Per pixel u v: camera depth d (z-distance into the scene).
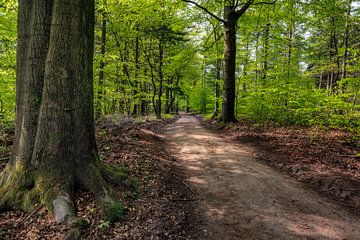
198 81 44.25
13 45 9.47
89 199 4.17
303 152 8.47
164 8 15.07
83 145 4.52
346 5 15.88
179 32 18.95
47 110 4.21
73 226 3.53
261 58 16.31
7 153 6.43
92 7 4.71
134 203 4.45
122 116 16.81
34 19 4.25
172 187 5.62
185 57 19.08
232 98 15.80
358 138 9.82
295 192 5.72
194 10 16.88
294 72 15.82
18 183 4.09
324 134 11.12
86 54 4.56
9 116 10.31
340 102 11.65
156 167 6.56
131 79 21.92
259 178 6.54
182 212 4.56
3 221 3.63
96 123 12.81
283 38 16.09
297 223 4.39
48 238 3.37
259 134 11.50
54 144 4.21
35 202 3.89
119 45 19.45
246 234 4.02
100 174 4.52
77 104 4.43
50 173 4.13
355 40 20.66
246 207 4.93
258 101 15.77
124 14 15.05
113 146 7.75
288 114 15.05
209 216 4.55
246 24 18.73
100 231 3.63
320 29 20.25
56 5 4.22
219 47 22.38
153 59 23.95
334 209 4.97
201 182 6.22
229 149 9.70
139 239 3.56
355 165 7.17
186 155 8.87
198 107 42.84
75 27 4.34
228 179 6.44
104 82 14.58
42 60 4.27
